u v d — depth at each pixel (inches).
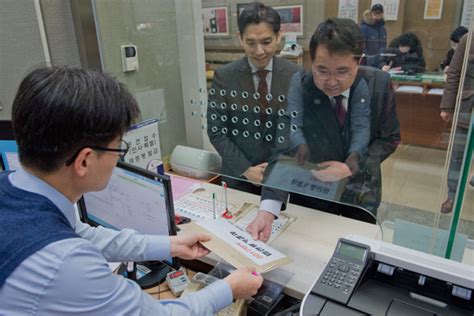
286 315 38.5
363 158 44.8
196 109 59.7
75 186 26.6
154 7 59.2
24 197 25.0
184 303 29.6
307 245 49.4
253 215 55.1
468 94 34.6
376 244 35.6
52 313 23.0
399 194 42.6
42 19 64.3
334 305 30.8
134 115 27.2
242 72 50.4
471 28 33.2
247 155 55.2
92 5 62.8
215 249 41.0
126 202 45.6
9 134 50.4
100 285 24.2
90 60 66.1
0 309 23.0
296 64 45.1
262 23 45.7
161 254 39.9
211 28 51.7
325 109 45.3
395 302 31.0
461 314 29.6
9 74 69.9
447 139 37.2
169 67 60.4
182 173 66.9
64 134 23.3
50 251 22.6
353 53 40.7
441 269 31.6
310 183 50.2
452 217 37.8
